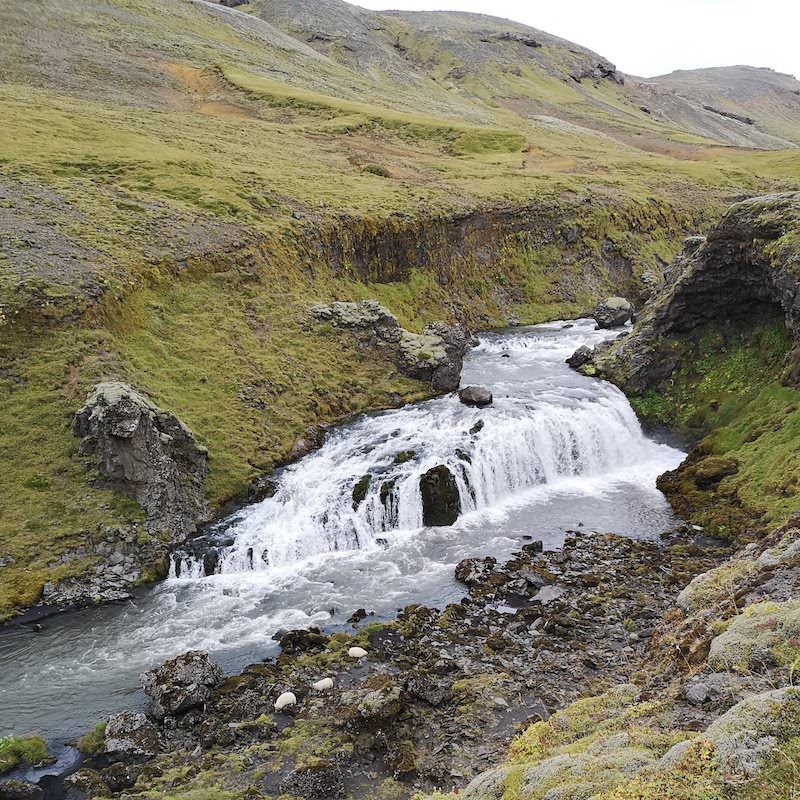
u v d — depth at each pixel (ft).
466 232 225.76
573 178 297.33
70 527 93.40
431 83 573.33
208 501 106.11
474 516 109.70
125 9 410.31
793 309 116.98
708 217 307.37
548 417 129.90
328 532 101.60
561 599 82.23
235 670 72.18
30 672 73.36
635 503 112.27
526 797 37.60
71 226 144.77
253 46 449.89
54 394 108.06
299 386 135.85
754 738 33.50
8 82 265.75
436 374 148.56
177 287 143.95
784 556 60.03
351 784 53.47
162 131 235.20
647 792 32.96
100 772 57.72
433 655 72.18
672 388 142.51
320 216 187.62
